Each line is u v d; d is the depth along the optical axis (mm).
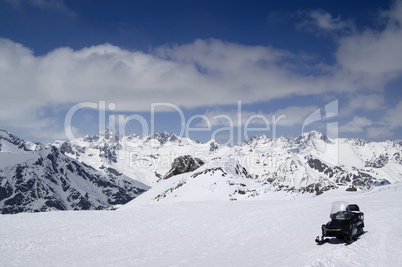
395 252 19062
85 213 44031
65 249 26609
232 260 20875
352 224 21594
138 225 35594
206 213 41125
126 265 20922
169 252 23891
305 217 34000
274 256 20969
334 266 17375
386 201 39031
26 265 22234
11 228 35312
